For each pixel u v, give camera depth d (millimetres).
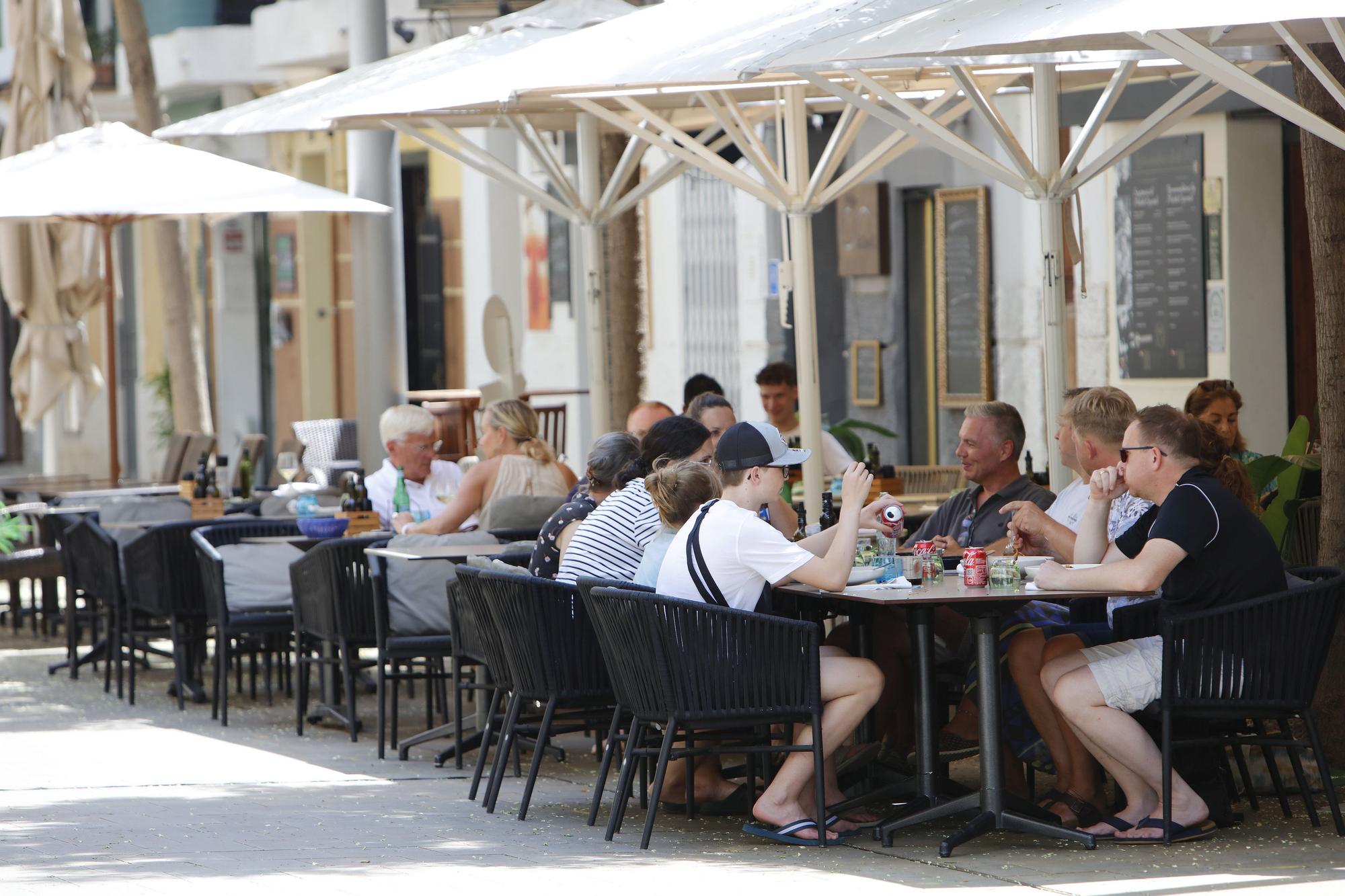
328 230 50656
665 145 21500
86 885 13492
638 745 15891
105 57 54344
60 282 35281
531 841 15102
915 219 35406
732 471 14945
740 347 38531
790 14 18250
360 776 18422
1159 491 14523
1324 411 17219
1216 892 12734
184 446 34344
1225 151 27969
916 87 22438
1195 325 28641
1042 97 20031
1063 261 20094
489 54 23016
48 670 26078
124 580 24062
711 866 13961
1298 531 19328
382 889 13305
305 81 49312
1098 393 16438
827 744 14641
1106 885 13031
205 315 53688
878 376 36000
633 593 14320
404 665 26031
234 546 22016
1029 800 15227
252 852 14750
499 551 18688
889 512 15297
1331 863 13641
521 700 16781
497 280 45625
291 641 23375
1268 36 16422
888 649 16719
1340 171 16938
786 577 14367
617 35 19656
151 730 21438
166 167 27406
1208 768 15016
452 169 46875
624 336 30188
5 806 16906
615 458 17438
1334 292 17062
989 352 33156
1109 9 13336
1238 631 14180
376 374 30016
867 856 14188
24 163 27562
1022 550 16328
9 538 28312
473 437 36906
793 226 21719
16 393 35906
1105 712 14289
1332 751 16672
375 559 19484
